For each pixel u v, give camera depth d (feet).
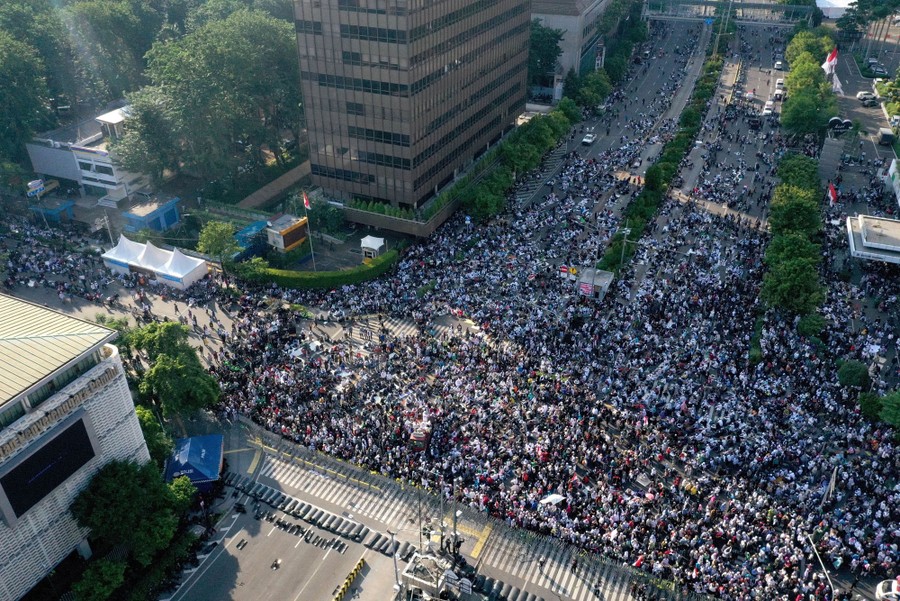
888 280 335.06
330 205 394.11
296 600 195.93
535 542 209.67
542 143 460.55
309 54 370.73
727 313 301.63
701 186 439.63
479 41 419.33
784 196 378.32
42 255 367.45
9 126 422.82
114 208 425.28
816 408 248.73
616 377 265.75
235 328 306.14
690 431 239.50
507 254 355.36
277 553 210.59
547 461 228.63
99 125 463.01
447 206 394.93
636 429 239.91
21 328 194.80
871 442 234.17
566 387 258.78
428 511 220.84
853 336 287.69
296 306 323.98
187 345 254.68
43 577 191.72
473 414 246.88
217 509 224.94
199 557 209.46
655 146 509.35
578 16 614.34
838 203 417.49
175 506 210.38
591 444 233.14
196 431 253.44
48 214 408.26
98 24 500.74
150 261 347.97
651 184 413.39
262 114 514.27
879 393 257.75
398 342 290.76
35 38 479.82
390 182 388.37
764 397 253.65
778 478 222.48
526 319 299.79
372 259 352.69
